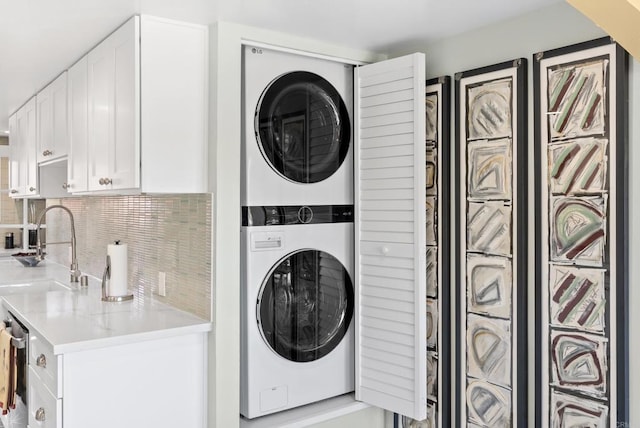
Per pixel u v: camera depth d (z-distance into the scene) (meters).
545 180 2.14
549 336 2.13
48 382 2.14
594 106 1.99
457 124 2.45
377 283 2.60
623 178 1.90
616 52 1.92
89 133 2.67
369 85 2.62
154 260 2.92
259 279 2.45
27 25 2.28
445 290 2.51
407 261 2.47
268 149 2.46
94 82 2.59
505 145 2.26
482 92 2.35
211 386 2.31
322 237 2.65
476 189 2.38
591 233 2.00
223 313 2.30
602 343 1.97
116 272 2.91
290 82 2.53
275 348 2.49
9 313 2.92
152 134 2.21
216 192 2.27
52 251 4.98
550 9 2.13
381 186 2.57
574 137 2.05
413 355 2.44
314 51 2.55
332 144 2.69
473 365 2.41
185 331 2.27
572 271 2.06
